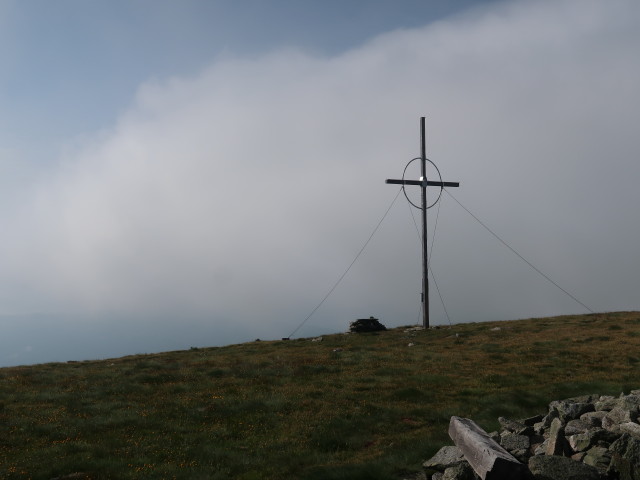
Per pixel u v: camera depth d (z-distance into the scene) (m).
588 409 16.47
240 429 23.02
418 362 37.44
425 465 15.92
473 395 27.23
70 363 45.56
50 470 17.58
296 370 35.22
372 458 18.59
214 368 36.81
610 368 32.19
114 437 21.75
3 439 21.45
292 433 22.14
